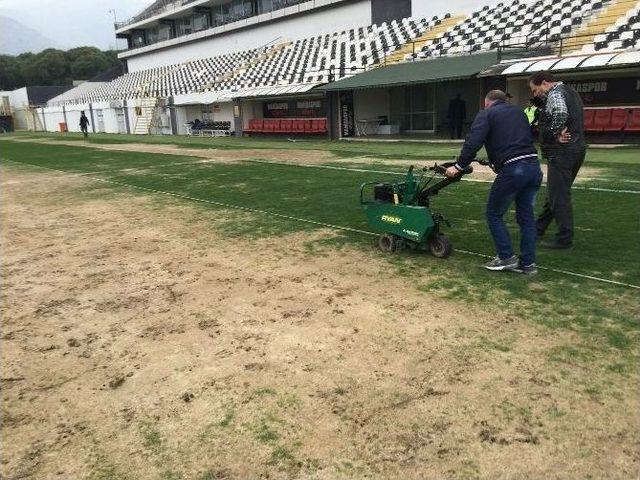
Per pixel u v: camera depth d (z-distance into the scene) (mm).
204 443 2971
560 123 5484
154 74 53031
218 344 4129
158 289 5418
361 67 26609
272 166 14797
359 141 22859
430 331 4152
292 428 3059
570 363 3590
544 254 5855
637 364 3545
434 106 24109
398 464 2730
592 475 2598
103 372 3803
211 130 34594
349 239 6902
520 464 2689
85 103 50781
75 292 5457
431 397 3281
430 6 29094
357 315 4523
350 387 3434
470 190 9820
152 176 13977
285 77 31359
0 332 4547
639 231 6559
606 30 18891
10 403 3463
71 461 2883
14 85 91188
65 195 11695
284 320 4504
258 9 45000
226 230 7734
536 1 23922
